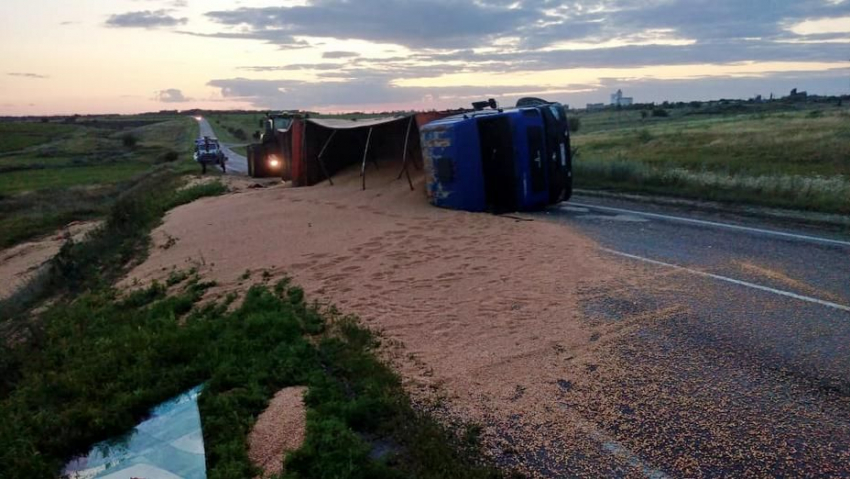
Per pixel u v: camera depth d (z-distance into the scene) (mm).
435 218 12383
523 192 12906
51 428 5117
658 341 5684
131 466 4523
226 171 38812
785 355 5242
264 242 11672
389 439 4312
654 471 3785
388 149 19250
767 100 116938
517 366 5316
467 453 4074
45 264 18219
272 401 5020
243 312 7160
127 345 6617
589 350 5562
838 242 9133
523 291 7336
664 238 9883
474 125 12930
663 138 39250
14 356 7715
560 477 3789
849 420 4211
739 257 8500
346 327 6332
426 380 5141
